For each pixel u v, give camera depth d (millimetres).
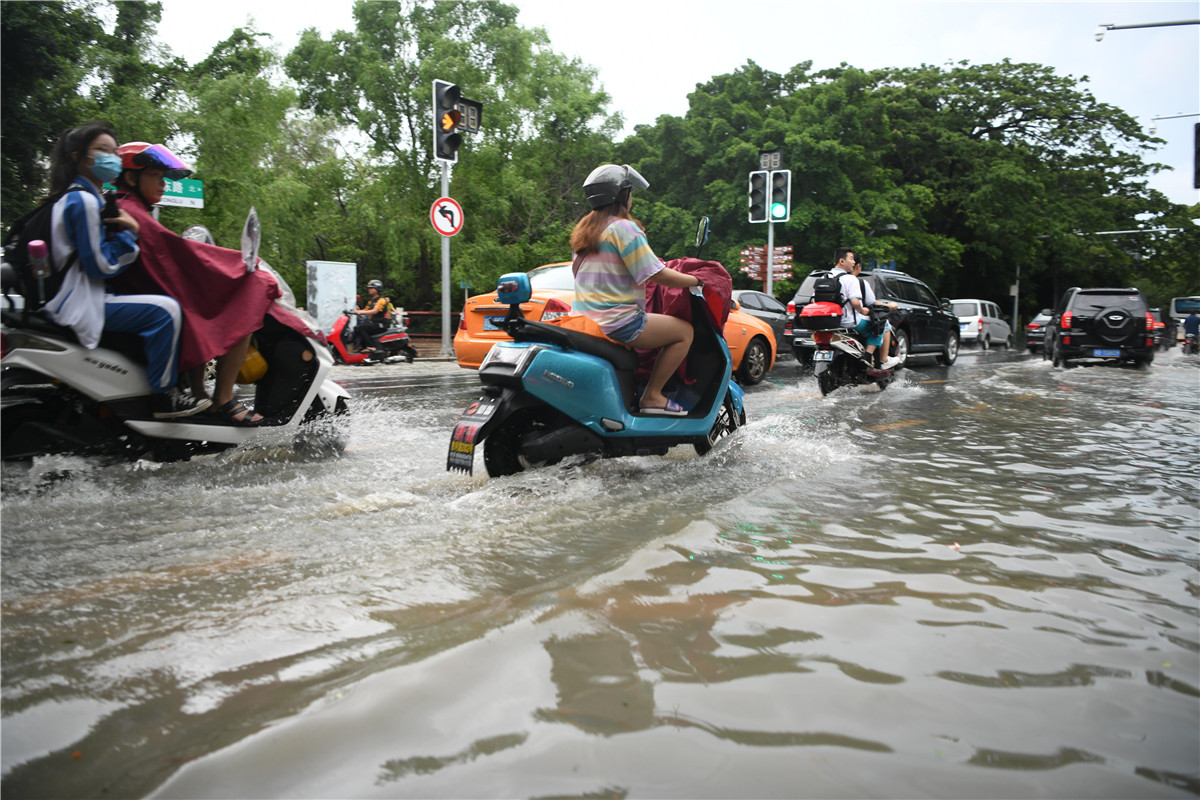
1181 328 35594
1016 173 36969
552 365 4160
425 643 2104
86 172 4004
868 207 32031
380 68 22531
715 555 2900
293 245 19969
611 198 4445
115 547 2967
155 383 4199
